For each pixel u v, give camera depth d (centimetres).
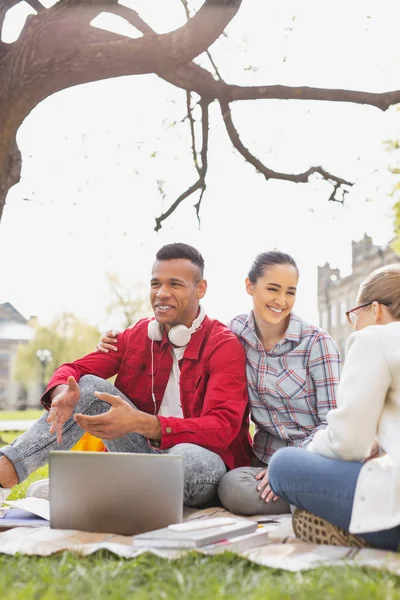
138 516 284
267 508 334
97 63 463
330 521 260
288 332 378
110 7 510
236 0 456
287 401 376
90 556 249
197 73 584
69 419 358
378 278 281
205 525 262
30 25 469
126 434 350
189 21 457
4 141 476
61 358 5109
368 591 189
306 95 586
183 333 377
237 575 218
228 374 370
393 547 247
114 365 402
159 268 385
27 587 201
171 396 390
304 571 224
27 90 468
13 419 3481
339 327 4825
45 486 381
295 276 373
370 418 248
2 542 275
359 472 251
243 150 725
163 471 286
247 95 591
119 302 4119
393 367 250
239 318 402
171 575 217
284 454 271
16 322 7025
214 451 360
